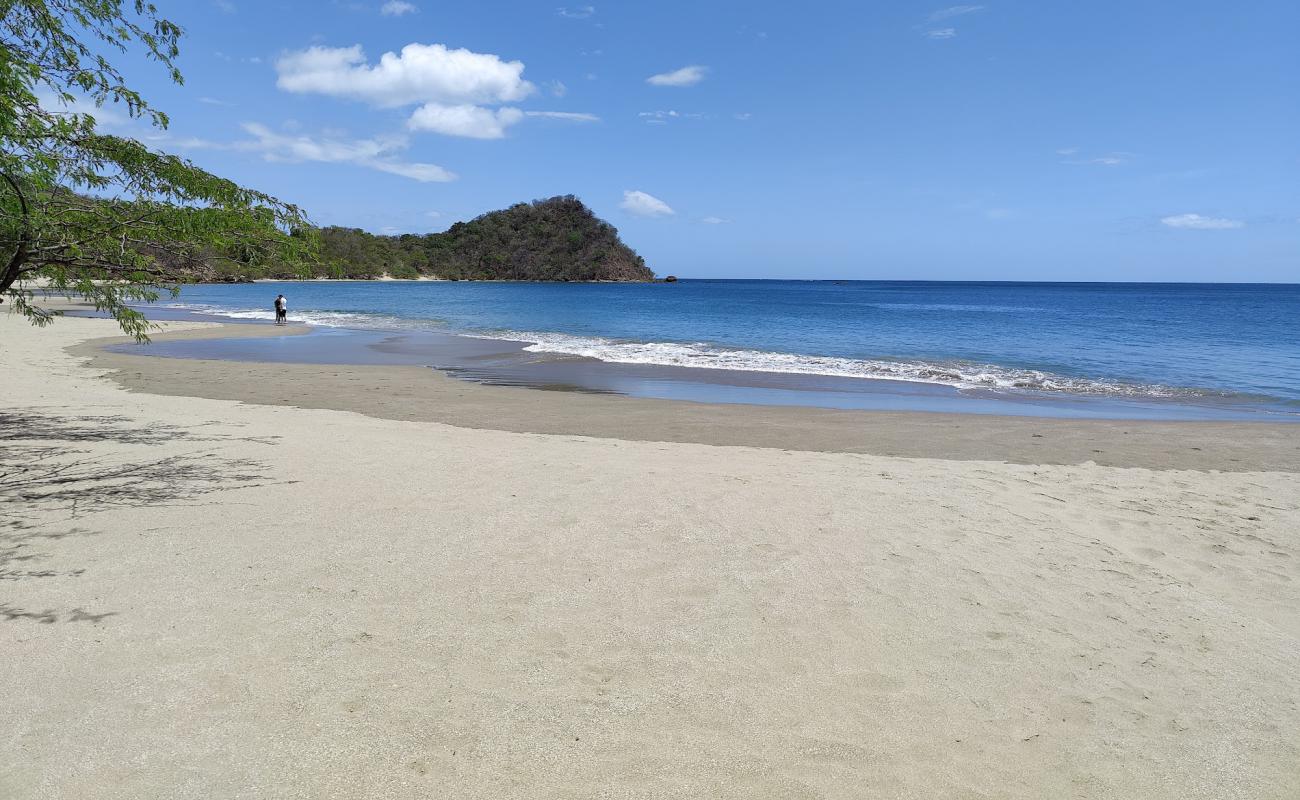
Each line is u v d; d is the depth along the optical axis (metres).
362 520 5.41
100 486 6.12
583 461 7.75
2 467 6.69
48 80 6.12
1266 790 2.76
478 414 11.62
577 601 4.12
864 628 3.94
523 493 6.30
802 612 4.09
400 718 2.95
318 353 20.92
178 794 2.46
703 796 2.56
